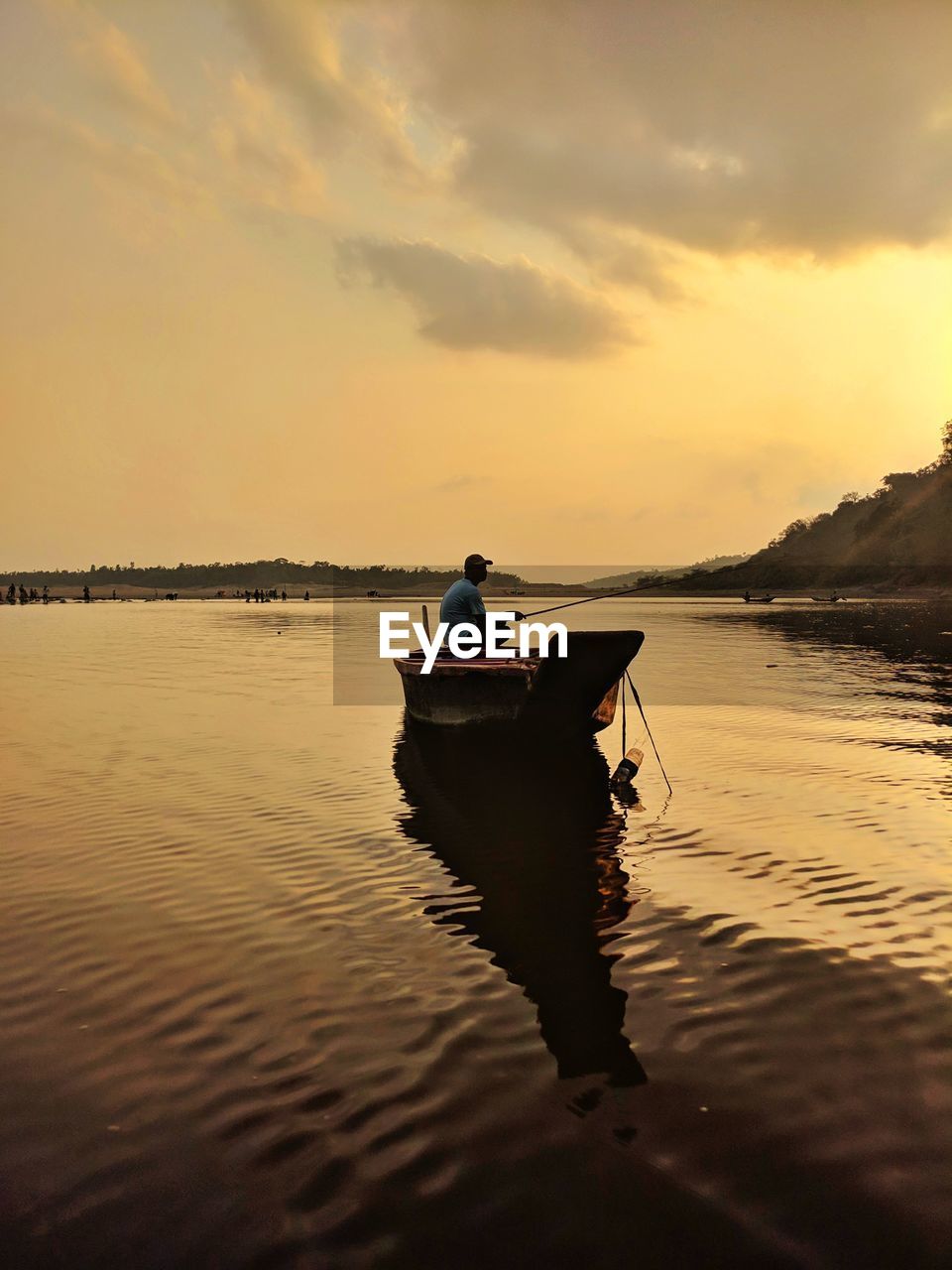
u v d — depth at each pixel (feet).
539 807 24.95
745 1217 8.27
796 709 43.19
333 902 17.08
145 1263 7.82
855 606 269.03
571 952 14.47
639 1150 9.27
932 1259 7.73
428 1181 8.84
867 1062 10.93
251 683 61.41
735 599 435.12
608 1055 11.18
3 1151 9.40
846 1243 7.94
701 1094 10.28
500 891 17.62
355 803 25.71
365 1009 12.55
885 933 15.10
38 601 388.98
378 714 45.32
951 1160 9.05
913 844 20.42
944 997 12.62
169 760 32.71
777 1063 10.94
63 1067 11.05
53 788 27.78
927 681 56.13
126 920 16.20
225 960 14.30
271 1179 8.90
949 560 458.91
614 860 19.56
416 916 16.29
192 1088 10.53
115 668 73.26
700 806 24.58
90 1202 8.62
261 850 20.72
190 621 185.68
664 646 92.38
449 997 12.90
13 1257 7.89
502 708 36.78
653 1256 7.82
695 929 15.43
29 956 14.49
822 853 19.81
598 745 35.19
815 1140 9.39
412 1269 7.72
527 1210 8.40
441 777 29.50
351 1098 10.28
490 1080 10.65
